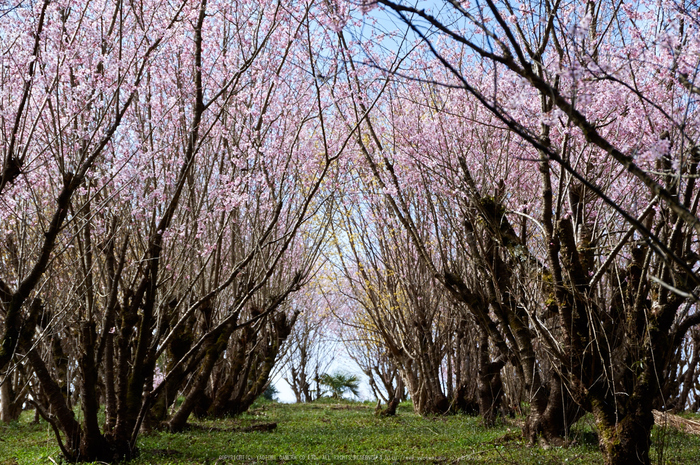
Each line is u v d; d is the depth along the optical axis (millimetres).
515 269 9750
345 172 12219
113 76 8258
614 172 9305
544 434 10680
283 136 10156
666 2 5902
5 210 8609
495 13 3219
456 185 10320
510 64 3332
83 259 9344
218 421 18047
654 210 7879
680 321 8250
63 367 12984
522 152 9969
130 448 10266
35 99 8594
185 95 9938
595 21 7371
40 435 15141
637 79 7117
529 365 10477
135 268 11797
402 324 20078
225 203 9734
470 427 15367
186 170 9227
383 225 15984
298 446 12055
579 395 7984
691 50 4246
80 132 8281
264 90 10195
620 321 8125
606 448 7578
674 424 12891
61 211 7828
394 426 16438
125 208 9695
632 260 8320
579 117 3369
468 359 20000
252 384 23141
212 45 10086
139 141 9141
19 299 7867
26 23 7496
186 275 12945
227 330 15422
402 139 11328
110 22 9398
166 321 11844
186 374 10820
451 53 10773
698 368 23250
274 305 10578
